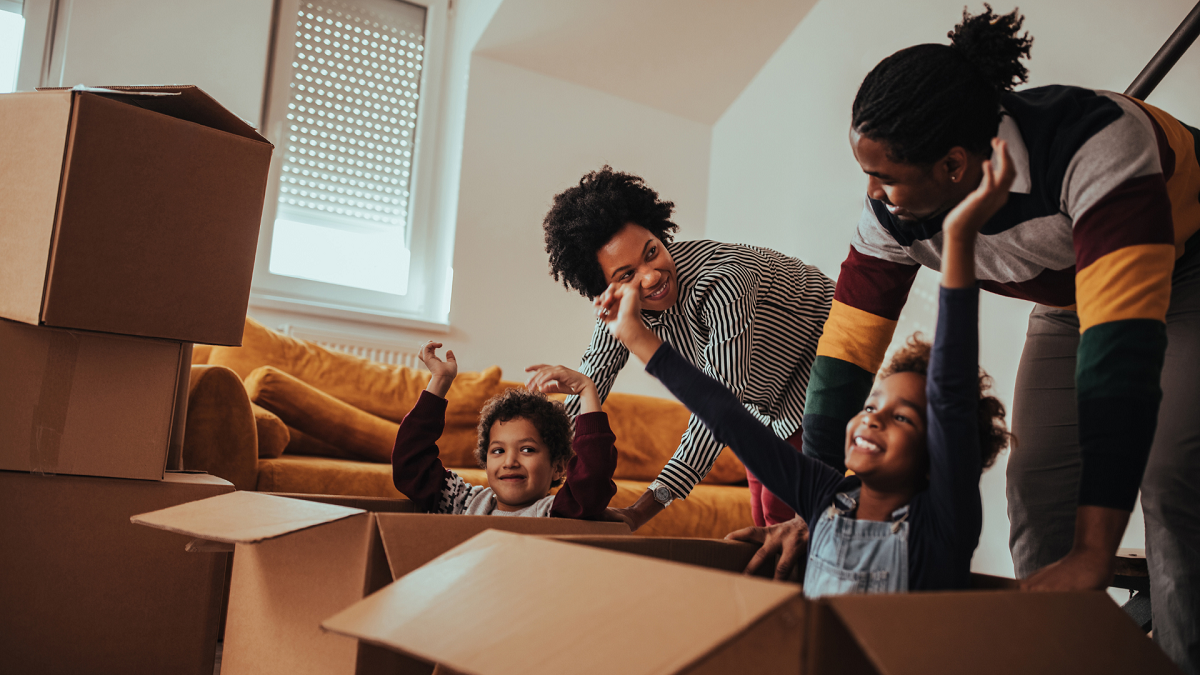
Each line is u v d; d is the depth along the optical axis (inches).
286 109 132.9
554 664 18.9
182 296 44.4
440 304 139.3
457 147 140.4
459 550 26.6
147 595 44.1
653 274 50.3
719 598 19.0
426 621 22.6
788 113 142.4
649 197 53.4
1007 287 42.0
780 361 56.9
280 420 80.7
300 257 134.7
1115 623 23.7
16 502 41.6
